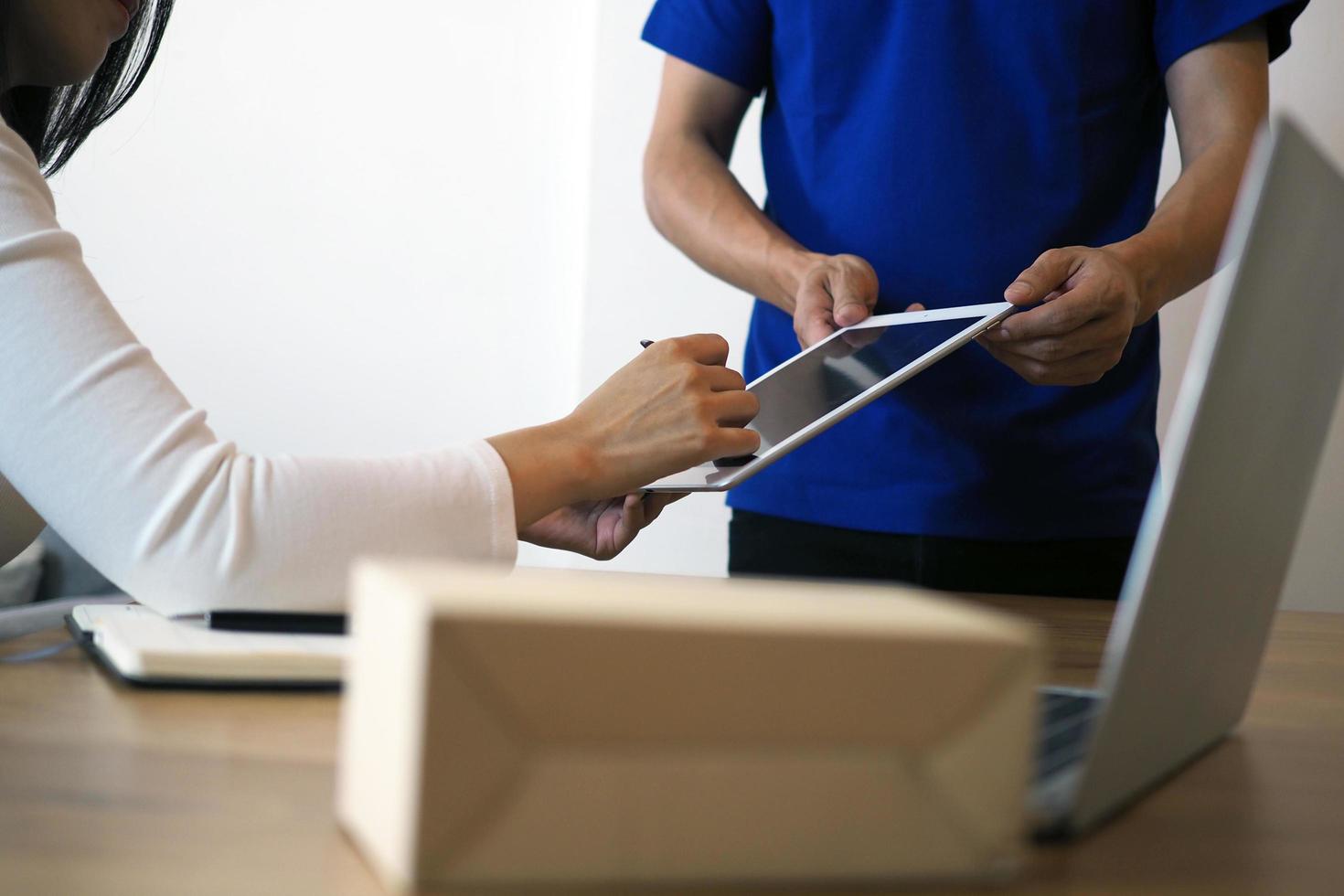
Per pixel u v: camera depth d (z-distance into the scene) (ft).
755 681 0.85
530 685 0.80
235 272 10.46
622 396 2.63
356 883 0.90
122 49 3.22
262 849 0.98
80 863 0.92
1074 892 0.97
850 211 4.65
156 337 10.59
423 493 2.22
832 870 0.88
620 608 0.84
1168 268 3.83
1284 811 1.33
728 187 4.79
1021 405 4.37
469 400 10.05
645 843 0.83
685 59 5.07
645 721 0.83
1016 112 4.38
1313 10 6.78
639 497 3.25
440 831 0.80
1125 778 1.17
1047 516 4.41
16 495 2.84
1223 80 4.25
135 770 1.21
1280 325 1.16
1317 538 6.87
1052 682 2.10
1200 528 1.10
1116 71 4.40
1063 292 3.56
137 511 2.05
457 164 10.00
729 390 2.71
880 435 4.49
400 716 0.83
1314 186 1.14
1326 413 1.49
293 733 1.41
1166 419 6.95
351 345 10.25
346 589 2.13
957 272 4.48
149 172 10.54
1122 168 4.55
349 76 10.16
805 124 4.76
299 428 10.34
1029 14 4.29
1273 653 2.89
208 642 1.75
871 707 0.88
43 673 1.73
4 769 1.19
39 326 2.12
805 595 0.98
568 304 9.78
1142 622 1.04
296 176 10.29
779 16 4.76
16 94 3.03
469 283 9.99
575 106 9.71
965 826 0.90
